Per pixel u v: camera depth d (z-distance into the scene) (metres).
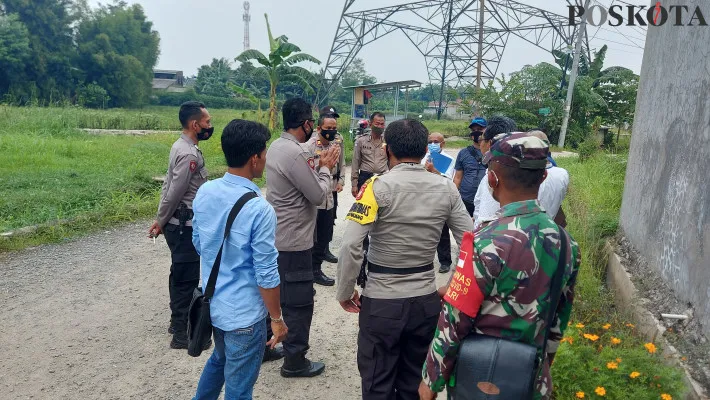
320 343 4.17
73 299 4.86
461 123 35.47
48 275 5.45
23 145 13.30
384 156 6.41
